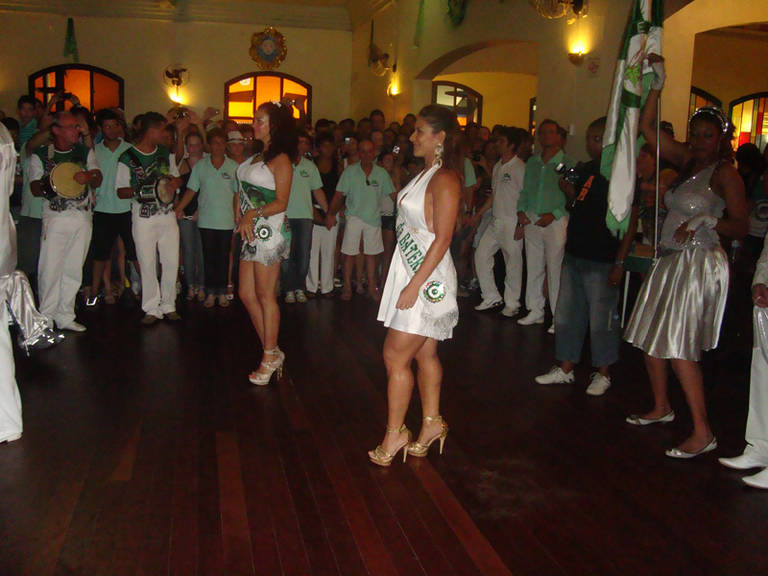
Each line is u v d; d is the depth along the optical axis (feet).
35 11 44.19
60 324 18.75
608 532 9.69
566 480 11.23
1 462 11.04
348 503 10.21
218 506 9.95
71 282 18.69
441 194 10.24
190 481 10.66
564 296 15.66
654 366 13.56
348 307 23.41
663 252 12.56
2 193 11.65
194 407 13.69
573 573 8.70
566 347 15.83
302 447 12.07
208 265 22.16
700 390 12.19
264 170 14.43
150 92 46.19
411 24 37.19
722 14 30.94
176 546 8.91
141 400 13.92
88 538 9.00
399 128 33.14
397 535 9.41
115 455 11.43
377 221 24.32
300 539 9.21
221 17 46.16
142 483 10.53
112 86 45.83
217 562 8.61
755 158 21.58
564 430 13.33
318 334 19.60
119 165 20.54
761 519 10.18
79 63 45.19
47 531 9.13
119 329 19.25
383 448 11.46
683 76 30.99
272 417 13.35
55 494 10.10
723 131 11.99
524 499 10.54
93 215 20.95
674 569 8.86
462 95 48.24
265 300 14.80
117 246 24.02
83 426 12.55
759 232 20.31
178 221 23.09
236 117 47.44
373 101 43.73
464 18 31.30
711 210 12.07
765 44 46.16
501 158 22.50
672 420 13.97
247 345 18.20
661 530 9.79
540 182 20.36
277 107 14.38
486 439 12.76
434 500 10.41
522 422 13.66
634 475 11.50
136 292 23.30
